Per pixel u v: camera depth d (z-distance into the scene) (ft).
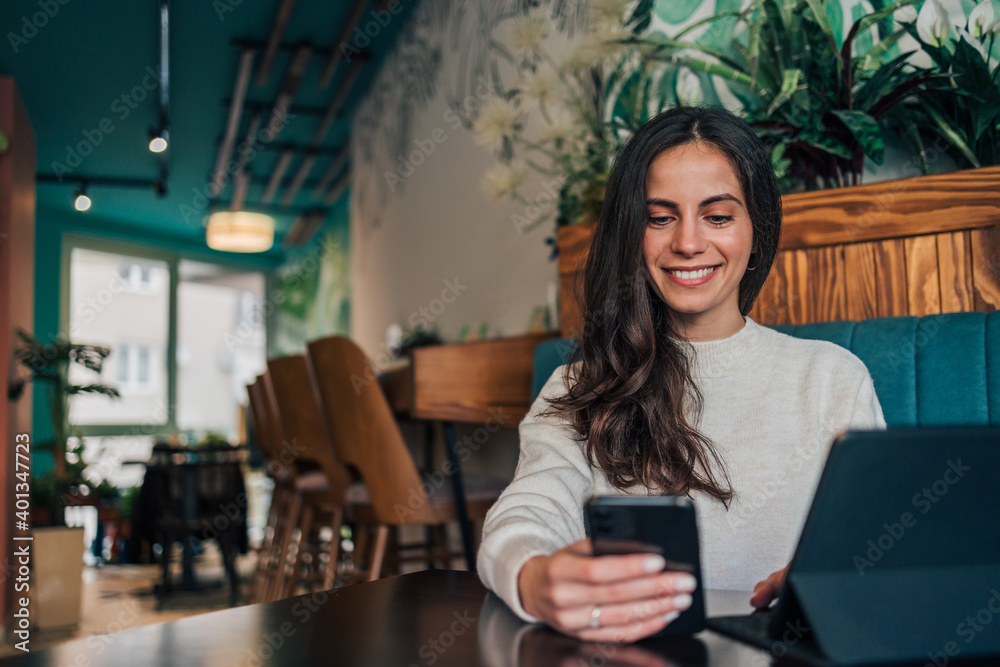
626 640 1.47
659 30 6.69
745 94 5.76
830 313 4.45
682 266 2.72
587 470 2.89
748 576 2.83
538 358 4.92
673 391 2.82
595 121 6.81
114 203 24.26
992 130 4.25
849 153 4.67
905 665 1.31
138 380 28.43
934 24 4.59
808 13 4.78
